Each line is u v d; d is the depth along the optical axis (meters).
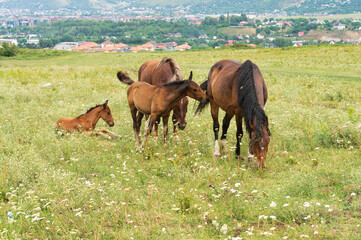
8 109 11.67
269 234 4.24
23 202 5.74
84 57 49.53
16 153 7.71
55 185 6.12
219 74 8.36
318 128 9.23
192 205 5.54
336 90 14.91
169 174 6.68
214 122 8.85
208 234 4.87
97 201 5.70
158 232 4.93
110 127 10.57
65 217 5.21
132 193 6.07
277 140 8.55
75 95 14.79
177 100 8.12
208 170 6.88
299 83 17.84
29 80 18.69
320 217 5.04
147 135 8.40
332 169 6.61
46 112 11.46
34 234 4.93
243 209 5.36
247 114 6.88
